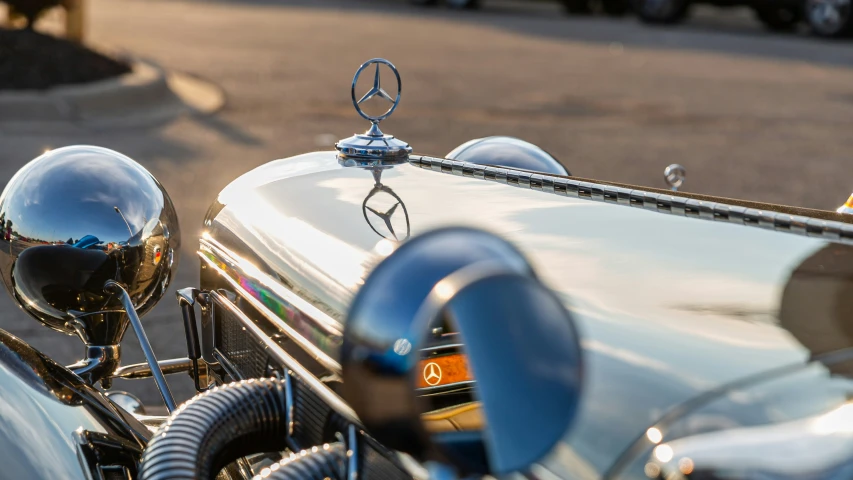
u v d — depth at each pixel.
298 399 1.67
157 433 1.55
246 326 1.85
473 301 0.85
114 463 1.69
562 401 0.83
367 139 2.16
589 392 1.09
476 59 13.70
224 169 7.07
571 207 1.71
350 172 2.04
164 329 4.16
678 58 14.54
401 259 0.92
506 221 1.63
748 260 1.35
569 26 18.66
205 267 2.08
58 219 2.07
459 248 0.90
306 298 1.63
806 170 7.97
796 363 1.05
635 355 1.11
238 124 8.88
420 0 21.33
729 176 7.67
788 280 1.27
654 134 9.20
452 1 21.25
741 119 10.10
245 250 1.88
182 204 5.98
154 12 17.88
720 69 13.55
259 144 8.04
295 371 1.63
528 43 15.83
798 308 1.18
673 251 1.41
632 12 21.09
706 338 1.12
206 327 2.15
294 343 1.66
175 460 1.47
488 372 0.85
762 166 8.05
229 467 1.95
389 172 2.04
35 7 10.72
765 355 1.07
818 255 1.36
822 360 1.04
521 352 0.84
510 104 10.41
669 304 1.21
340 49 14.10
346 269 1.58
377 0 22.47
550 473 1.07
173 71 11.48
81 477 1.59
